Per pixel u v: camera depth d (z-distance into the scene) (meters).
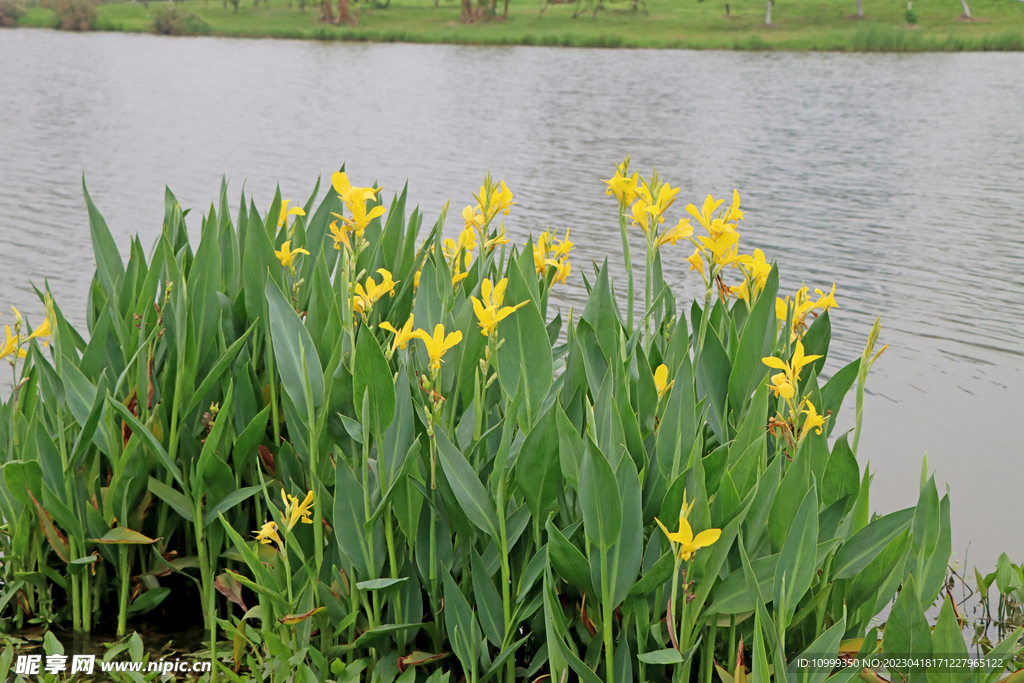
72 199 9.73
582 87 23.69
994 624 2.84
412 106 18.81
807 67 30.67
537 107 19.25
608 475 1.71
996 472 4.09
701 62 32.50
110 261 2.87
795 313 2.40
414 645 2.34
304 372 2.10
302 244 3.00
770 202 10.88
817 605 2.02
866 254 8.51
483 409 2.31
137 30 46.25
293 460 2.49
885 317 6.55
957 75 28.28
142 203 9.59
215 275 2.61
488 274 2.64
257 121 16.11
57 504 2.36
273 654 2.17
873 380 5.31
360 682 2.23
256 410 2.67
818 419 1.90
